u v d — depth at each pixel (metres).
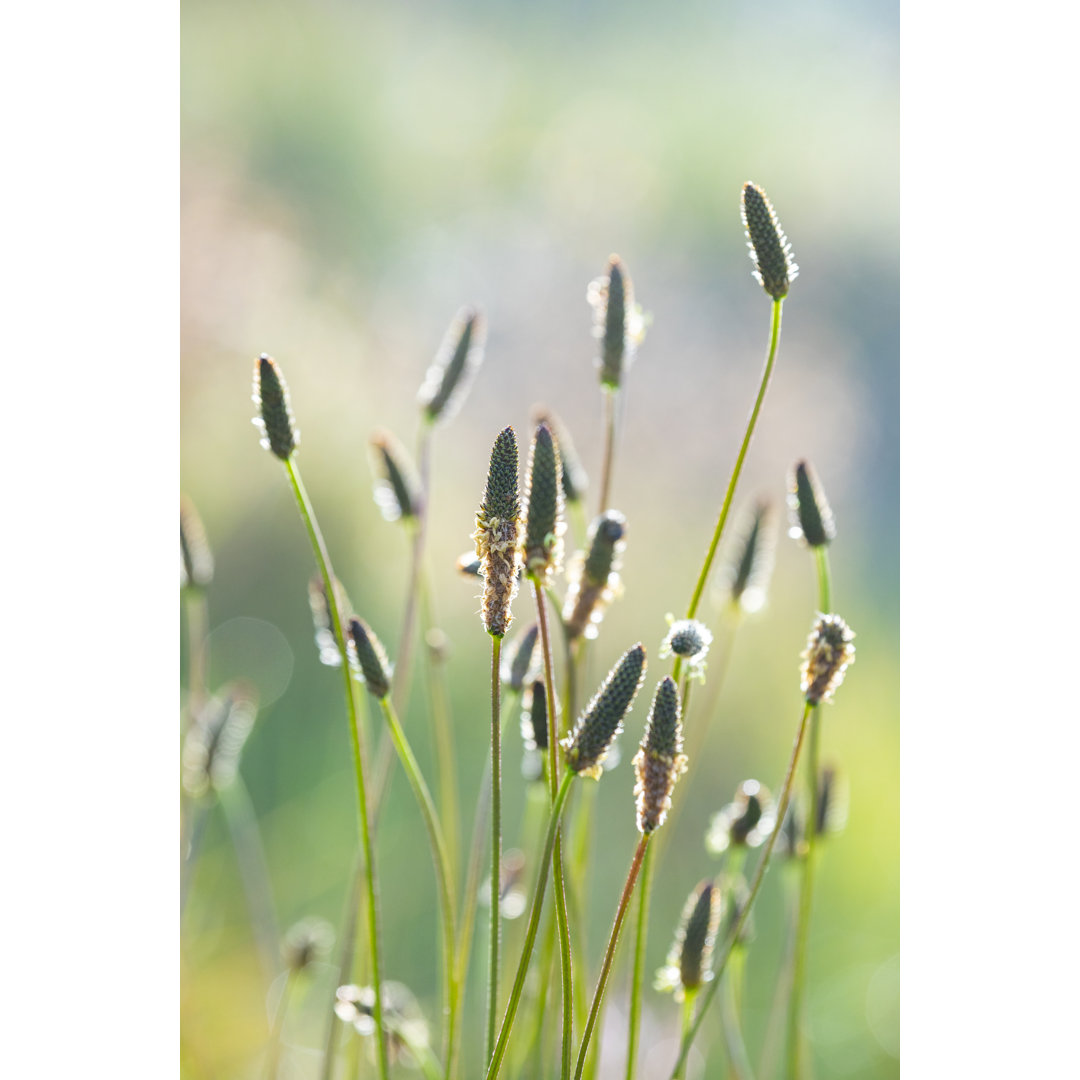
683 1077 0.83
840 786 0.90
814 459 1.82
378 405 1.73
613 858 1.31
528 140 2.20
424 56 2.22
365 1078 0.94
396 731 0.83
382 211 2.01
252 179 1.89
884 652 1.66
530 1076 0.88
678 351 1.90
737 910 0.89
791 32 2.33
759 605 0.91
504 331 1.89
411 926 1.18
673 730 0.79
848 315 2.03
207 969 1.11
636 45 2.32
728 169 2.15
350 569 1.54
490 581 0.79
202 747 0.93
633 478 1.72
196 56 1.97
